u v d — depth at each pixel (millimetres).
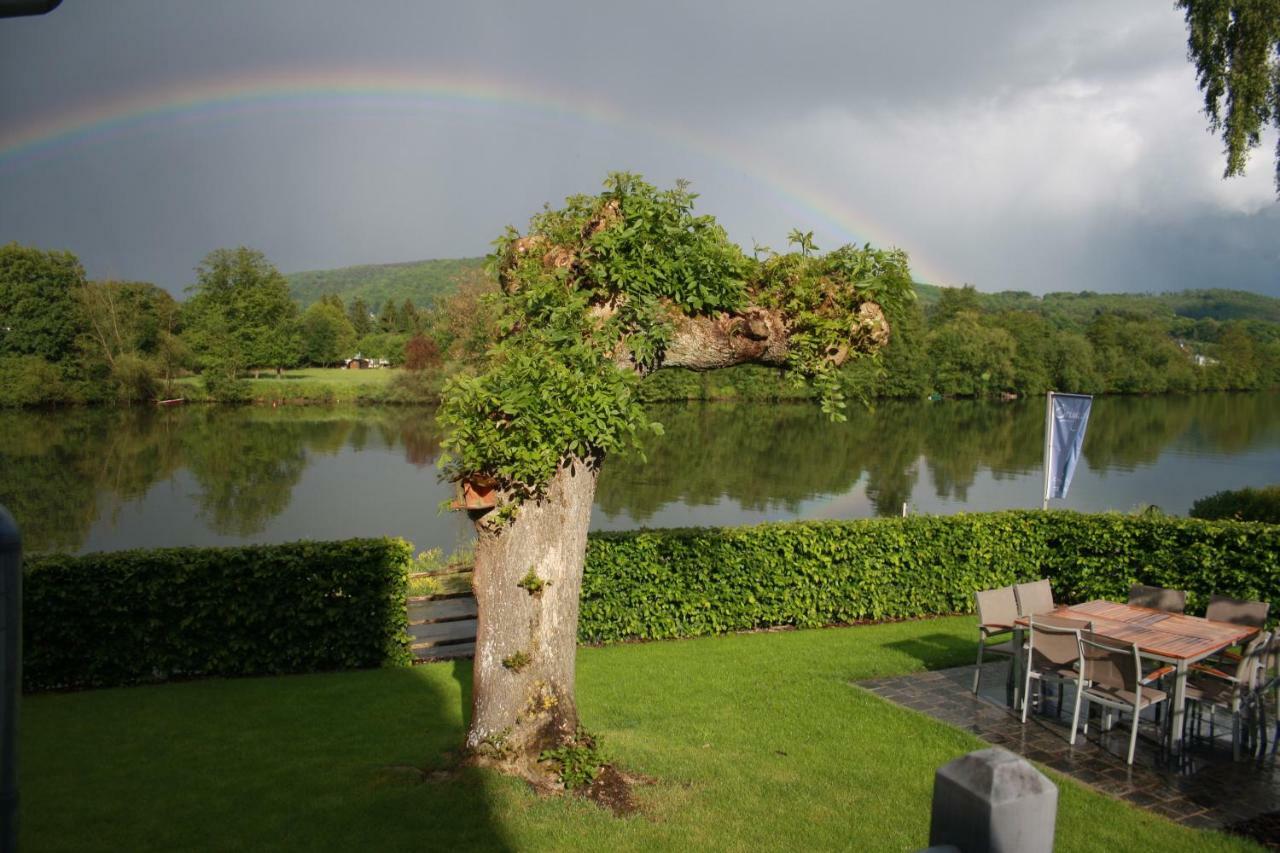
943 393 86688
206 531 28438
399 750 6625
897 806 5859
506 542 5906
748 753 6820
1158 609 8547
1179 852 5387
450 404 5730
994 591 8766
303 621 9734
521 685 5918
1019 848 1889
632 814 5457
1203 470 42969
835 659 10000
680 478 38094
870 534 12391
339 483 38062
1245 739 7480
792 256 6473
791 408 71500
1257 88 20328
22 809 5547
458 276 55562
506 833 5098
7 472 39781
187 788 5879
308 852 4891
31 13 1810
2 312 67875
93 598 9086
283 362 90250
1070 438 15133
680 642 11188
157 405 71000
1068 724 7773
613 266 5977
